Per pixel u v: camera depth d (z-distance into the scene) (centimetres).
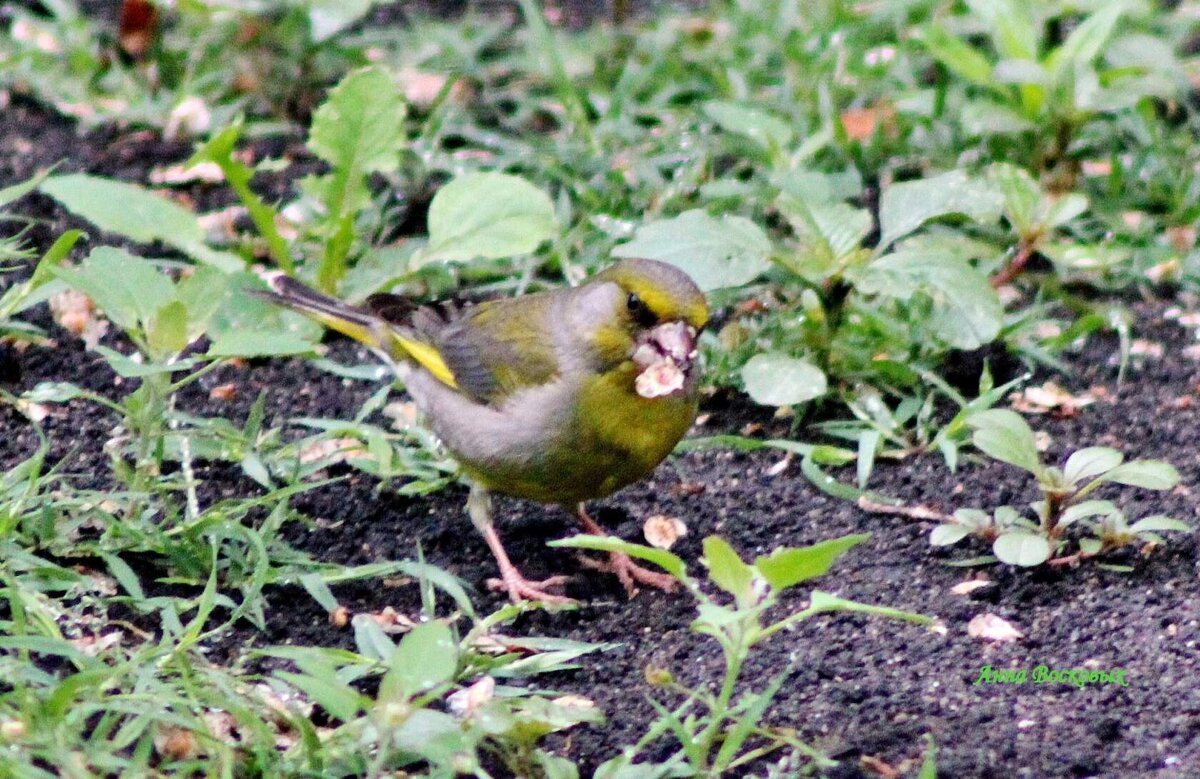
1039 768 782
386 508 1048
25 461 999
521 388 967
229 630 899
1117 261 1267
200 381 1179
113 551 920
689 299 941
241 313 1186
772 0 1667
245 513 986
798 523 1041
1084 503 960
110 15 1783
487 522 1011
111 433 1073
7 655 817
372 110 1220
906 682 860
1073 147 1473
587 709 808
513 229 1192
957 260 1109
